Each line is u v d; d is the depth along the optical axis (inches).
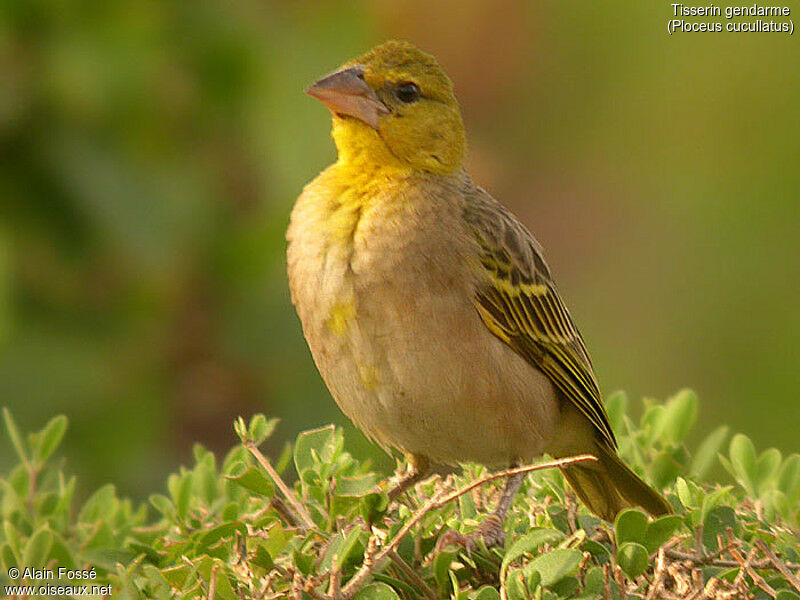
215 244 473.4
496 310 354.9
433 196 352.2
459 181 366.3
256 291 475.8
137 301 462.9
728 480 556.7
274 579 275.9
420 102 358.9
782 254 650.8
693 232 669.3
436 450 357.4
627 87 706.2
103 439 454.3
